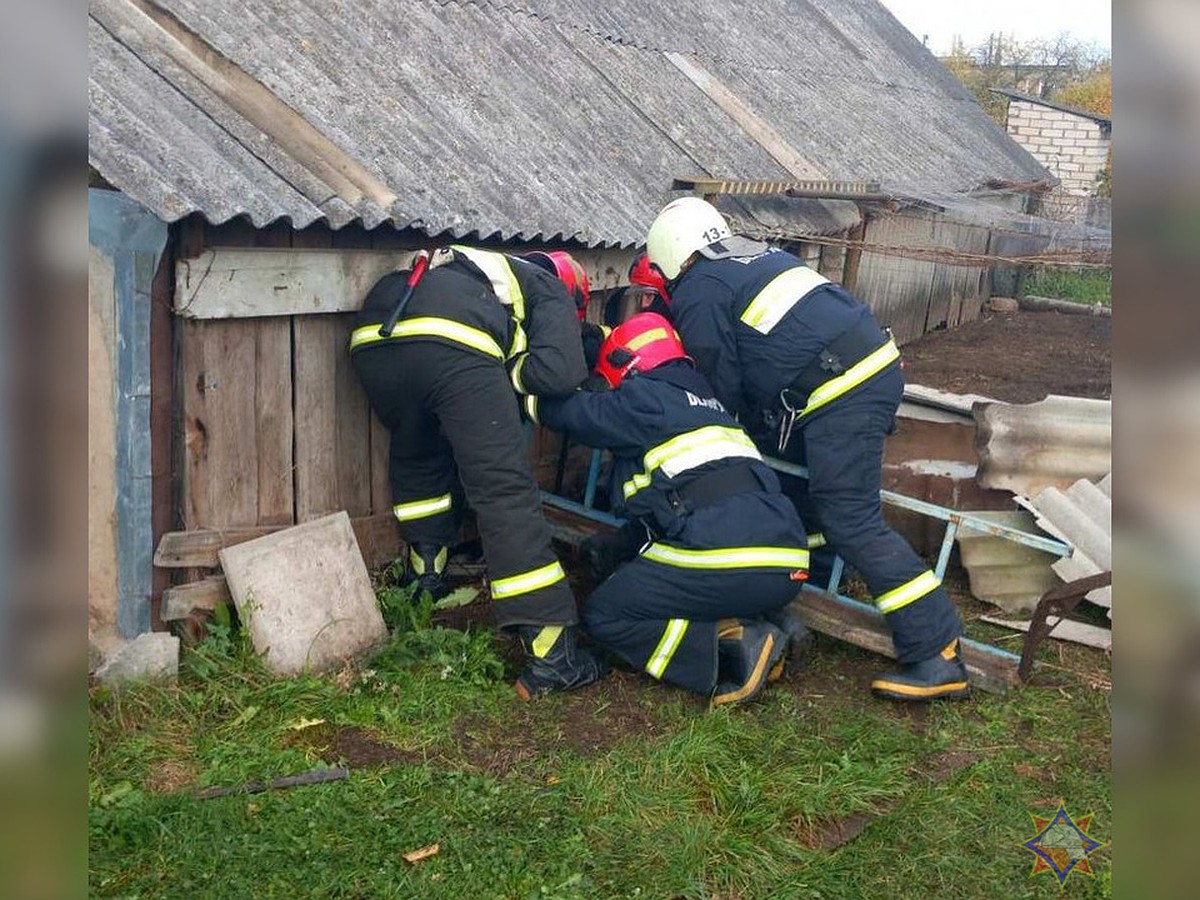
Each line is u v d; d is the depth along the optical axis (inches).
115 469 125.9
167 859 99.4
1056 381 348.2
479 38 237.3
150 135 128.0
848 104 400.8
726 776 120.6
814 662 154.1
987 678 146.8
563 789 116.0
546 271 151.2
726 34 376.5
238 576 133.2
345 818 107.7
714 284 150.6
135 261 121.0
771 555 135.2
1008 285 506.0
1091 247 400.5
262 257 133.5
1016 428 189.3
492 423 138.8
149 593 130.0
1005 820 117.5
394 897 97.4
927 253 297.7
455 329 138.3
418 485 157.9
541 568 138.4
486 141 195.2
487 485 138.5
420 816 109.2
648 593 136.5
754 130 295.6
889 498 164.2
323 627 139.2
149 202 118.1
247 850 101.2
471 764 121.0
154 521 129.7
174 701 123.6
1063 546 152.6
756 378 149.9
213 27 165.9
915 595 141.6
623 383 145.8
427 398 141.2
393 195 151.9
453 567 172.1
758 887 103.9
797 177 281.9
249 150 143.6
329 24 195.9
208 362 132.0
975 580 181.3
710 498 137.7
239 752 117.3
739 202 261.1
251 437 139.2
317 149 153.4
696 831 109.8
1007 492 191.2
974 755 130.8
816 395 146.1
